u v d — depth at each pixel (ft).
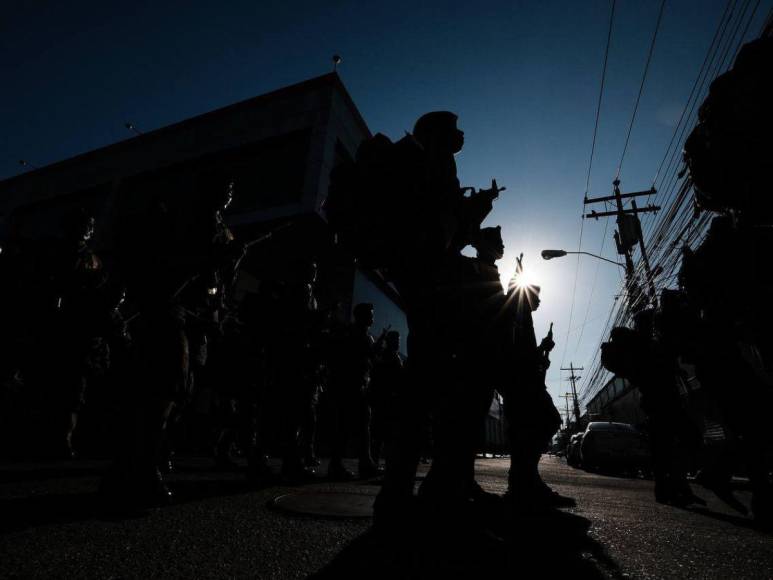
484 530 4.95
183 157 57.72
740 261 5.79
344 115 53.26
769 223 4.97
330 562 3.50
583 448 36.60
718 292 6.23
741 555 4.48
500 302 4.94
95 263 13.97
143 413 5.64
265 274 43.91
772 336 5.59
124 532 4.17
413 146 5.25
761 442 6.94
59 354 13.33
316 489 8.32
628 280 45.98
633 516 7.22
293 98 53.11
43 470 9.75
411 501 4.30
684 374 10.71
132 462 5.54
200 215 6.47
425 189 5.03
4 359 13.70
